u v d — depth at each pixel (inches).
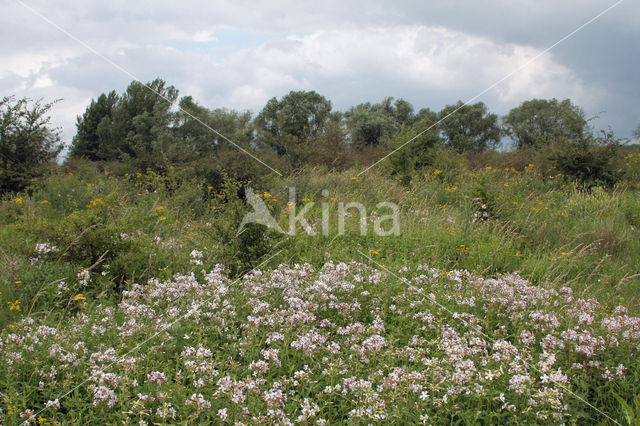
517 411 126.6
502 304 190.2
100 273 235.0
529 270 269.9
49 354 146.4
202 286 198.5
